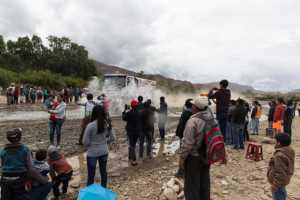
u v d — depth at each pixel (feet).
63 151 22.56
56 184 12.98
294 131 40.40
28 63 207.92
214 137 9.71
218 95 24.29
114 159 21.50
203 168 10.50
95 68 226.79
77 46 213.66
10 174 9.56
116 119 48.16
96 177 16.78
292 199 13.23
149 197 13.32
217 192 13.99
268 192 13.97
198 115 10.20
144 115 21.75
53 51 209.05
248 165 19.21
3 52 164.25
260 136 32.91
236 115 23.95
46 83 143.02
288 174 10.11
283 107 28.86
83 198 10.00
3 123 37.04
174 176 16.71
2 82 105.81
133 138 20.08
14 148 9.66
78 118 46.88
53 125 23.00
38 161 11.59
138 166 19.62
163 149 25.96
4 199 9.73
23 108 58.75
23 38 206.39
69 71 207.92
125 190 14.38
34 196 11.03
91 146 13.07
